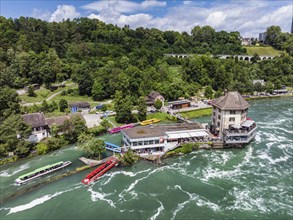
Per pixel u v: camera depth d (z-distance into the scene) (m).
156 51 195.12
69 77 150.88
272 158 69.62
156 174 62.06
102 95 128.75
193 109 119.44
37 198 52.44
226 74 168.62
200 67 169.62
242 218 46.03
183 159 70.50
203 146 77.00
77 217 46.75
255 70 181.38
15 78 129.75
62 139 79.25
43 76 134.62
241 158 70.38
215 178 59.94
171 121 106.81
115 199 52.09
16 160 68.81
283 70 188.62
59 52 165.00
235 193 53.84
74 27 195.88
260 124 98.56
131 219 46.06
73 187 56.56
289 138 83.50
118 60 162.00
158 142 73.50
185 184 57.50
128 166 66.50
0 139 69.56
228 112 79.81
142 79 141.75
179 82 141.50
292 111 118.56
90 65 147.38
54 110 110.06
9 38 155.50
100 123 92.75
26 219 46.09
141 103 105.75
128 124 99.44
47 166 62.97
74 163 67.50
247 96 153.62
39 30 184.00
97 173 61.66
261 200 51.31
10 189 55.31
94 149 67.69
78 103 113.81
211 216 46.69
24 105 111.62
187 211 48.12
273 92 161.62
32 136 78.00
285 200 51.16
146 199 52.03
